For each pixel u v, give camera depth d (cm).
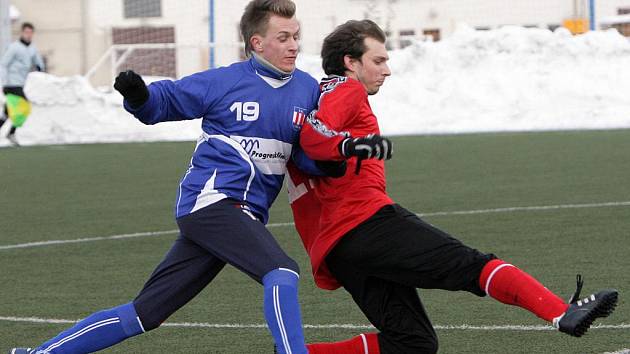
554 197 3170
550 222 2744
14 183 3969
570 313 1188
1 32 6028
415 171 3925
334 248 1327
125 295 2061
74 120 5944
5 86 5494
